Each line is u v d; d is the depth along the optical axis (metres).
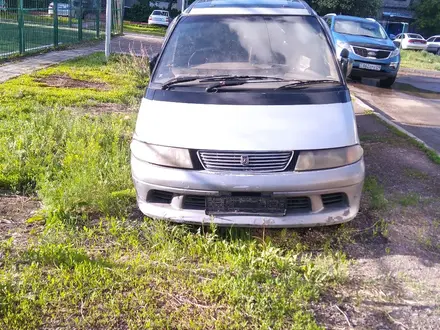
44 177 4.93
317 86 4.43
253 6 5.33
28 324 3.00
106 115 7.74
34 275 3.46
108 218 4.40
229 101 4.16
